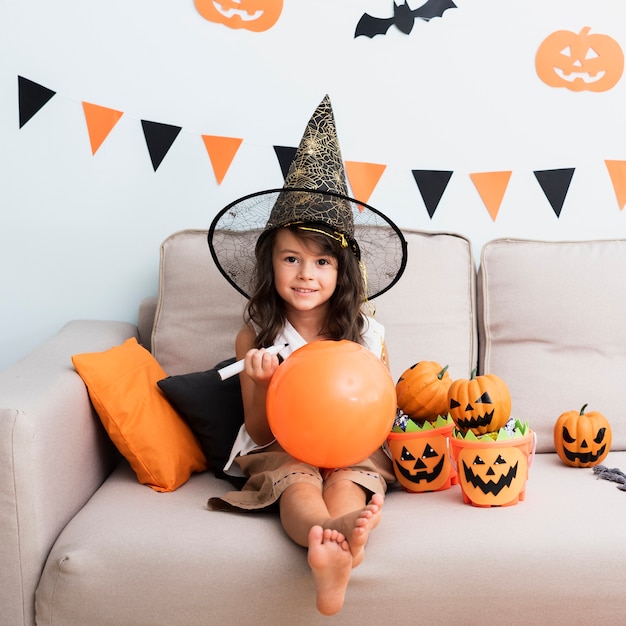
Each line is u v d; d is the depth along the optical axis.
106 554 1.25
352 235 1.67
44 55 2.08
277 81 2.16
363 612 1.25
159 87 2.12
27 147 2.09
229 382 1.72
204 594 1.24
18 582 1.27
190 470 1.64
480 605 1.25
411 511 1.41
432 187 2.19
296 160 1.66
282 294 1.65
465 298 1.99
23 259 2.12
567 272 1.95
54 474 1.35
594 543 1.28
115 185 2.12
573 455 1.70
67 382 1.48
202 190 2.15
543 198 2.22
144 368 1.68
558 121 2.23
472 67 2.21
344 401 1.30
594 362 1.90
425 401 1.59
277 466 1.52
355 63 2.18
